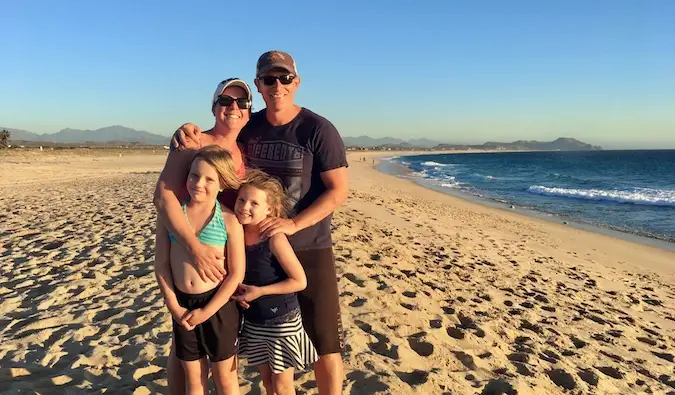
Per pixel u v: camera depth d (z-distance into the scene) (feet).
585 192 95.55
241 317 9.26
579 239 46.42
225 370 8.86
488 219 56.85
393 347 14.51
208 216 8.29
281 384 9.41
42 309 16.90
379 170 177.68
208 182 8.16
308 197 9.50
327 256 9.66
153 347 13.64
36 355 13.34
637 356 17.25
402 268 24.70
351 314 16.98
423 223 44.42
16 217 35.04
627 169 203.72
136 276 20.54
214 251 8.23
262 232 8.74
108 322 15.66
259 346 9.20
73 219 34.09
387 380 12.14
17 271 21.33
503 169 205.77
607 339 18.54
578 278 29.37
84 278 20.24
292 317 9.09
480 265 28.53
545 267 31.45
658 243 46.16
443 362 14.24
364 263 24.04
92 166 123.65
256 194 8.46
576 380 14.07
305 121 9.32
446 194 91.86
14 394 10.89
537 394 12.85
